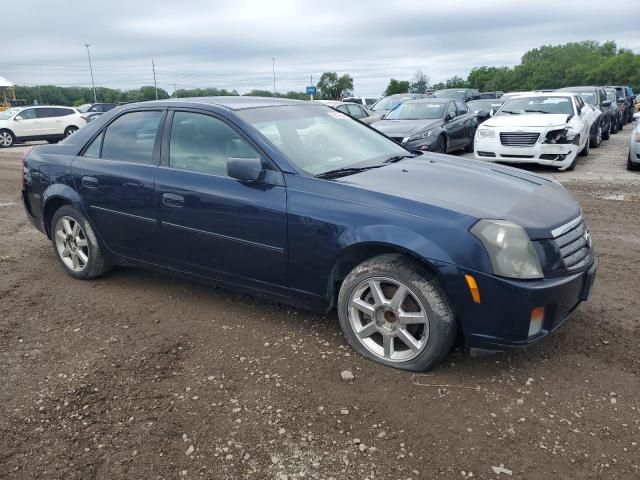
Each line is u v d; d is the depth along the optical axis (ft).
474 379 10.28
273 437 8.81
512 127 34.83
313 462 8.25
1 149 69.21
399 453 8.38
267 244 11.73
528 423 8.97
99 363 11.25
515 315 9.57
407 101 44.73
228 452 8.50
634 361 10.75
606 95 58.75
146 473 8.11
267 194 11.64
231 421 9.24
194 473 8.09
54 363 11.31
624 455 8.20
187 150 13.23
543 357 11.00
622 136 61.05
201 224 12.64
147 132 14.08
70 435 8.98
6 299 14.78
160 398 9.95
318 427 9.02
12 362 11.38
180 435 8.92
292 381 10.37
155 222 13.53
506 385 10.07
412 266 10.19
